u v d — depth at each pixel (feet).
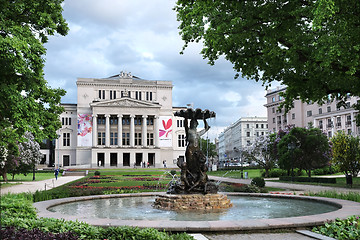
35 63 56.90
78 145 266.98
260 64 51.55
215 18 47.47
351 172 100.37
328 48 37.50
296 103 265.54
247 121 405.18
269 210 39.52
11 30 52.70
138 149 272.51
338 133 103.76
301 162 128.16
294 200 49.39
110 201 49.62
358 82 46.06
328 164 133.49
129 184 98.84
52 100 76.18
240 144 409.28
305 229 27.17
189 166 44.32
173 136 295.07
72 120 281.13
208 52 57.72
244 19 44.04
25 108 56.59
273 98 298.97
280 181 116.37
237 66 53.16
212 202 41.04
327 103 236.43
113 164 282.15
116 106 271.90
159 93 295.07
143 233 21.18
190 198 41.11
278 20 40.47
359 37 36.47
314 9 31.81
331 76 46.70
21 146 127.65
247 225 26.21
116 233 21.57
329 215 29.99
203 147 346.13
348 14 36.06
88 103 278.46
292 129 131.13
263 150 161.58
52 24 62.64
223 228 25.72
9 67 50.83
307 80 51.34
